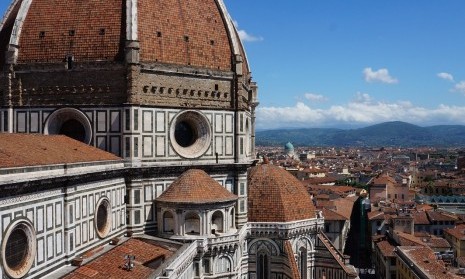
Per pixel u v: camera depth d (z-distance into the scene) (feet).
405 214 611.47
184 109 312.29
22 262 200.75
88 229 249.34
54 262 219.20
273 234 340.39
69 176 224.33
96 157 267.39
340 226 547.49
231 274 296.30
